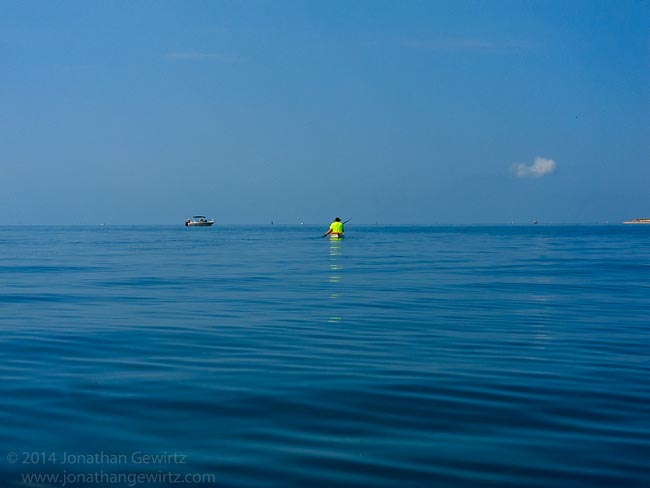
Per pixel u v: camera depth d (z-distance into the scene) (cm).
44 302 1423
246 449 496
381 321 1158
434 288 1756
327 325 1110
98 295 1566
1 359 819
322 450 495
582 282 1950
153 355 847
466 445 509
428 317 1212
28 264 2767
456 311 1297
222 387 679
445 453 491
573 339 988
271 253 3709
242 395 648
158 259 3142
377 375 737
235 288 1742
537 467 466
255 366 782
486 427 554
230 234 9119
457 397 646
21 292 1627
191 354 855
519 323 1144
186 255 3516
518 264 2783
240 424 557
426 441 518
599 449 503
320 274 2217
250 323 1130
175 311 1281
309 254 3597
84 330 1048
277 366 783
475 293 1641
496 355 861
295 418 574
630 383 710
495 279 2041
